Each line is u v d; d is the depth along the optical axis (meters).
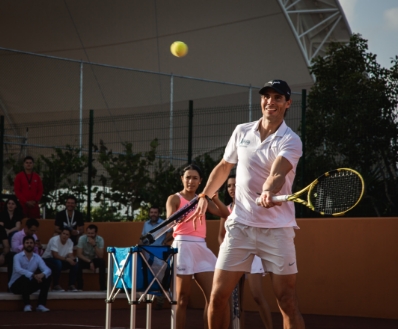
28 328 8.13
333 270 10.34
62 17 26.64
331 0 25.92
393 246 9.80
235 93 18.56
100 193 13.05
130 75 20.75
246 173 4.75
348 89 13.82
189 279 6.50
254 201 4.71
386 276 9.82
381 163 11.08
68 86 21.59
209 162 12.10
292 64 26.98
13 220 11.77
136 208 12.80
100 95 21.38
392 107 11.05
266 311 6.91
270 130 4.77
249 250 4.75
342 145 11.14
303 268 10.64
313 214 11.26
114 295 5.68
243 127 4.96
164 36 27.05
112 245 12.62
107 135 12.97
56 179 13.30
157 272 5.52
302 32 27.08
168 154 12.46
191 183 6.70
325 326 8.69
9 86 21.72
